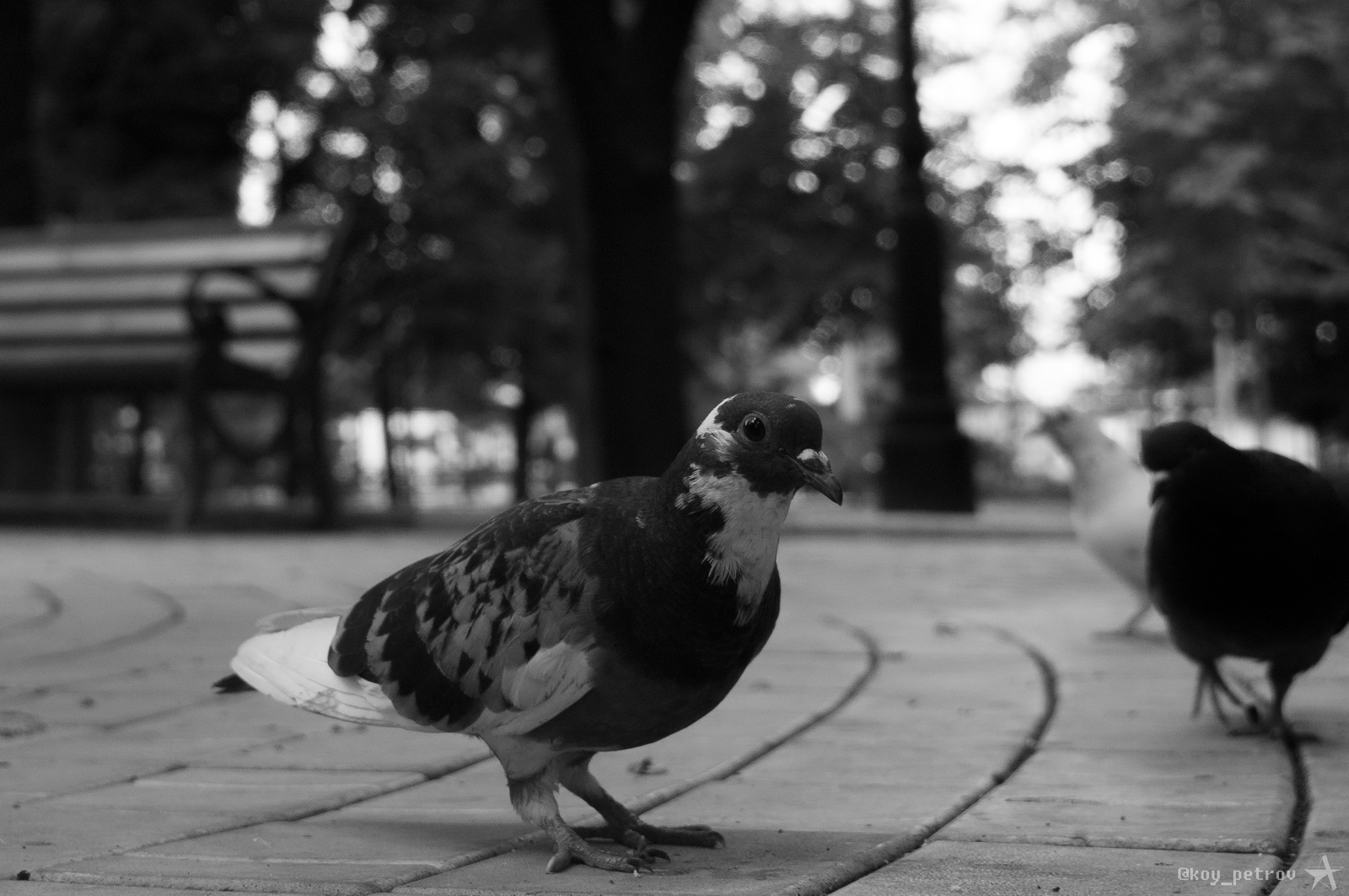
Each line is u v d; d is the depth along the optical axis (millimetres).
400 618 3090
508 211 22703
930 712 4801
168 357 12586
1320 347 30250
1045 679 5453
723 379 30516
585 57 11719
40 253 12641
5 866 3002
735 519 2811
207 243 12328
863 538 12922
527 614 2904
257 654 3285
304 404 12633
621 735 2973
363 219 12438
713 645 2865
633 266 11844
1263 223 23109
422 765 4047
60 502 13805
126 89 21812
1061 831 3283
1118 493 6516
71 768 4016
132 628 6707
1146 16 23203
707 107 24094
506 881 2914
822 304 23984
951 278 26188
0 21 15672
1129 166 23375
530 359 23625
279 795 3691
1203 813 3430
